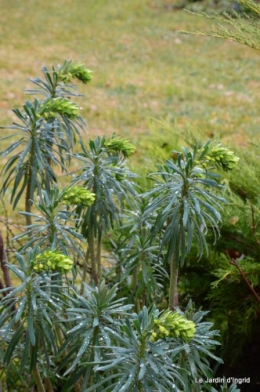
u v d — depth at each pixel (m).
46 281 2.25
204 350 2.36
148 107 10.02
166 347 2.15
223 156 2.36
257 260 3.44
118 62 13.02
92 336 2.32
